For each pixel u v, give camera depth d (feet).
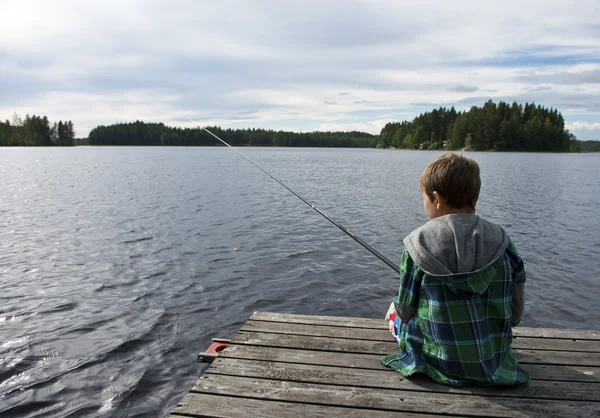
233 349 7.70
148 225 34.91
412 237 6.16
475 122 342.03
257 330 8.55
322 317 9.25
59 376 12.66
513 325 6.46
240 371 6.89
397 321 7.45
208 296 19.29
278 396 6.15
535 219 40.06
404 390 6.24
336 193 59.98
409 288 6.21
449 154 6.29
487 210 45.55
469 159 6.08
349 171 110.63
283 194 57.67
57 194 55.83
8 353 13.91
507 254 5.93
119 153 240.12
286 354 7.50
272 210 43.19
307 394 6.20
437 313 5.96
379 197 55.72
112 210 42.57
